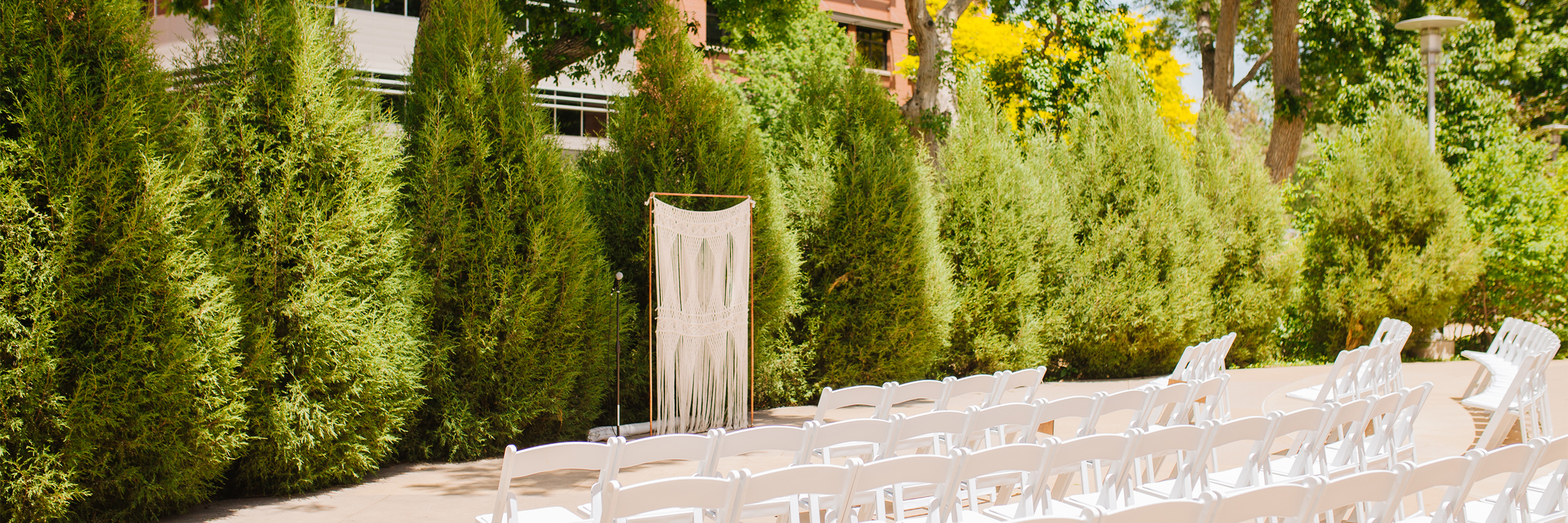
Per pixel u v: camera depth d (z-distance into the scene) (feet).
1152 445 12.71
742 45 58.34
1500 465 10.95
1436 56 47.67
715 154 30.50
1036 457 11.91
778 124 54.44
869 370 35.12
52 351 15.85
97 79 16.83
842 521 10.94
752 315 30.78
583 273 25.08
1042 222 40.01
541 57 36.11
